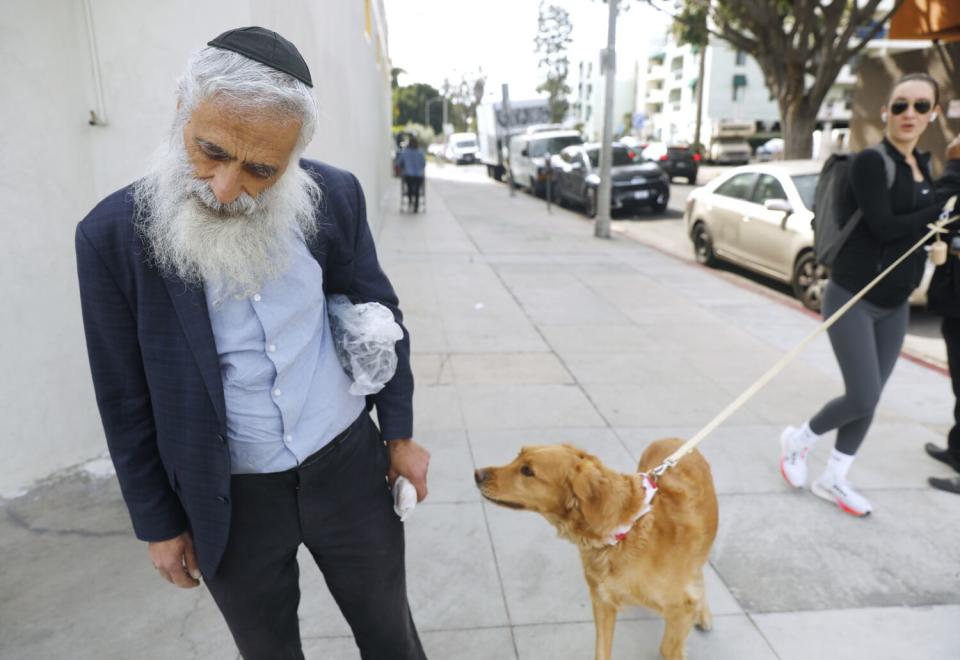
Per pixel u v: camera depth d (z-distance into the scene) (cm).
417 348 627
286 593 172
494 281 910
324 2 545
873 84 1593
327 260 162
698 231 1069
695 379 553
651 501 228
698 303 809
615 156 1733
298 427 155
